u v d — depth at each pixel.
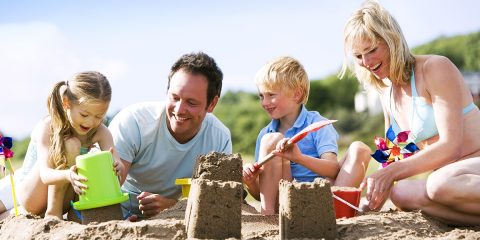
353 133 23.69
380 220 3.73
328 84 25.95
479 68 25.61
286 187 3.40
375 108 23.92
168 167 4.75
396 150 4.26
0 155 4.20
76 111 4.21
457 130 4.05
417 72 4.27
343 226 3.59
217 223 3.36
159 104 4.71
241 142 21.80
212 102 4.62
